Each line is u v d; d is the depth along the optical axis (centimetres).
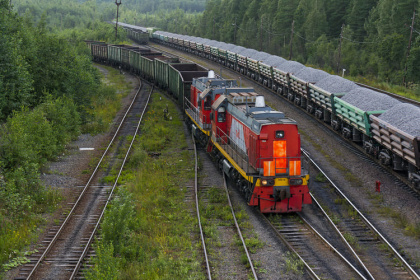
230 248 2234
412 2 9038
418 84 6912
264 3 14362
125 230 2259
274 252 2178
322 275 1934
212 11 17800
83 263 2092
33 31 6819
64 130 4281
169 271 1997
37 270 2030
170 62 7225
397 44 8456
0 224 2386
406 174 3216
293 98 5712
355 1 11575
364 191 3003
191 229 2464
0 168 3114
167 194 3041
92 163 3712
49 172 3450
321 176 3269
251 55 8056
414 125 2894
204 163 3747
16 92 4412
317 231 2403
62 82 5294
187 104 5044
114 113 5662
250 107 3008
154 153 4034
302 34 12338
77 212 2720
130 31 16188
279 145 2602
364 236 2358
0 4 5416
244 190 2850
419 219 2531
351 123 3834
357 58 9744
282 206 2630
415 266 2014
